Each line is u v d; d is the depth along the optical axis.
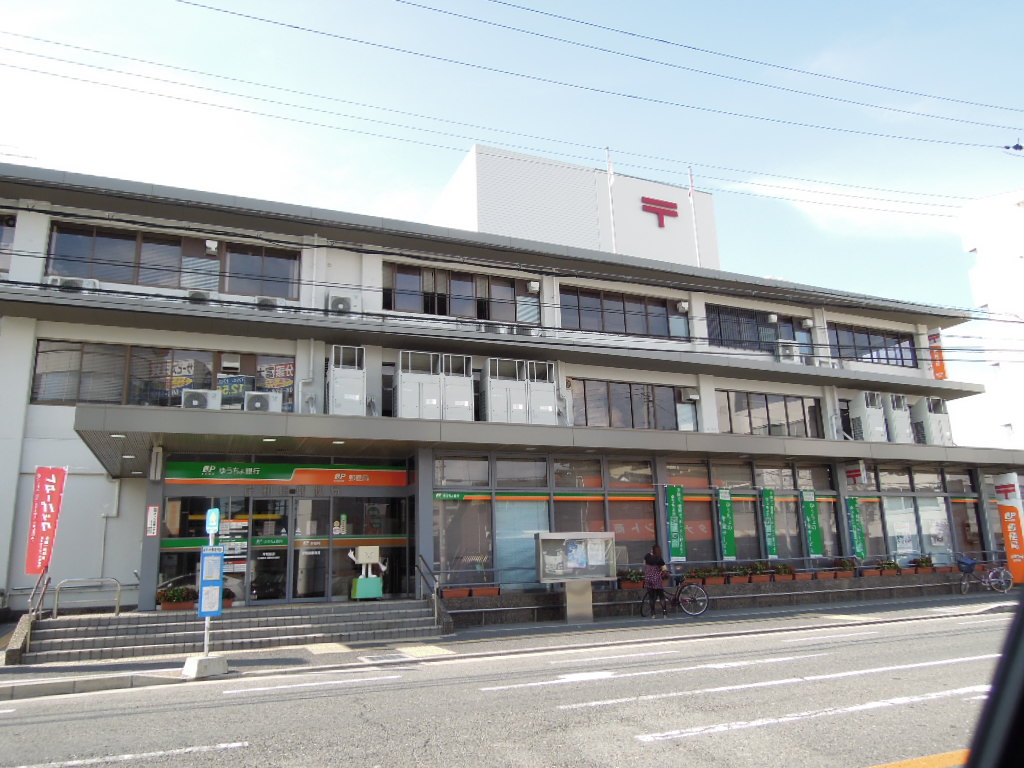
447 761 6.21
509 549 19.52
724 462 23.55
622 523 21.31
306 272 20.62
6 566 16.94
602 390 24.14
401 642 14.82
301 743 6.85
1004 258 37.59
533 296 23.80
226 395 19.50
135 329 19.03
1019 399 36.44
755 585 21.25
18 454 17.41
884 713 7.77
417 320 21.45
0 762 6.44
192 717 8.10
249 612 15.66
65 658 12.91
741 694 8.81
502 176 28.20
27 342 17.95
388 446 18.17
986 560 27.34
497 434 18.50
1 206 17.91
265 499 18.16
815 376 26.36
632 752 6.44
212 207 19.03
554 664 11.62
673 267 24.86
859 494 25.53
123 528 18.48
